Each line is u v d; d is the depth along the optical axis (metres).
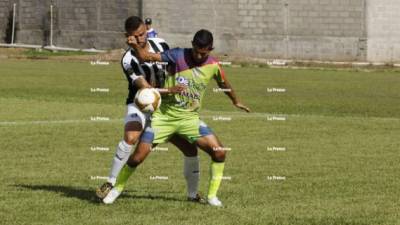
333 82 80.62
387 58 113.88
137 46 21.58
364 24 113.25
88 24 121.31
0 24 127.25
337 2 113.62
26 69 88.44
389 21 113.62
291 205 22.27
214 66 21.92
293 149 34.62
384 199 23.44
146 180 26.55
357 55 113.75
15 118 44.44
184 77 21.73
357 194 24.30
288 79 83.31
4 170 28.23
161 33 117.88
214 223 19.70
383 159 32.03
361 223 20.00
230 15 116.62
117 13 119.12
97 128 40.69
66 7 122.62
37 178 26.62
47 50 120.50
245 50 116.75
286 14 115.19
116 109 50.53
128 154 21.81
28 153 32.38
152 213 20.91
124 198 22.98
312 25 114.62
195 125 21.88
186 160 22.61
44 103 53.59
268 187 25.39
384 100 61.88
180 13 117.31
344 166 30.05
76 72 85.00
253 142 36.75
